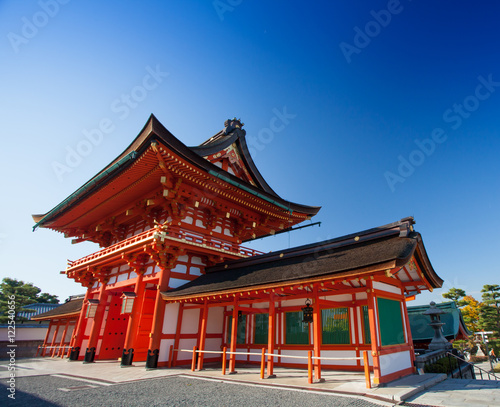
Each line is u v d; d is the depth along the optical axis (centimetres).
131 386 1097
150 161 1675
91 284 2516
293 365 1498
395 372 1117
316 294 1140
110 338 2202
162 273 1750
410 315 2702
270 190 2478
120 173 1802
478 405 776
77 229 2703
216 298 1490
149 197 1969
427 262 1267
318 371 1088
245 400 862
